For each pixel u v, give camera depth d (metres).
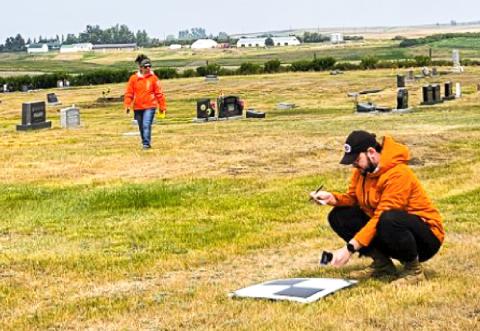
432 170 17.39
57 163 19.39
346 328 6.80
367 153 8.11
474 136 23.05
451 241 10.62
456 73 73.12
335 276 8.94
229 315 7.43
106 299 8.36
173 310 7.77
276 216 13.02
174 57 191.50
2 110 61.69
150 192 14.92
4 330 7.38
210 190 15.37
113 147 22.36
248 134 25.56
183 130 29.95
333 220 8.62
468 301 7.51
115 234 11.95
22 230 12.42
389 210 8.09
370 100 53.72
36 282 9.26
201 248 10.95
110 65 164.38
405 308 7.34
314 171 17.64
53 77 86.38
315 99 57.62
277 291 8.15
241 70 88.50
